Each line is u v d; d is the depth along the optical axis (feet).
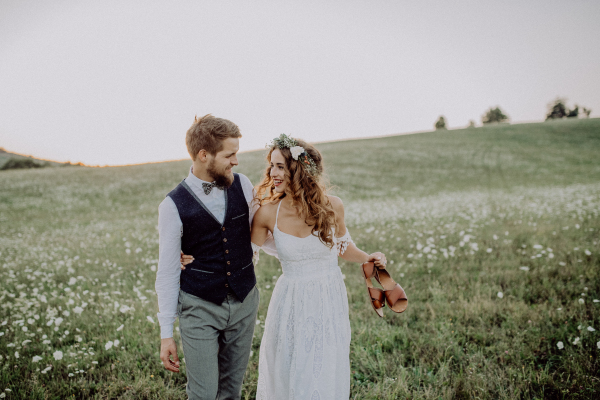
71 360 10.60
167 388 9.41
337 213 8.27
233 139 6.94
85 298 15.83
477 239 22.79
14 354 10.86
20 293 16.35
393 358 10.50
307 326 7.76
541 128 157.17
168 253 7.05
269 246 8.88
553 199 40.24
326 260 8.14
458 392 9.02
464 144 131.13
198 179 7.33
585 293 13.73
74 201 62.95
